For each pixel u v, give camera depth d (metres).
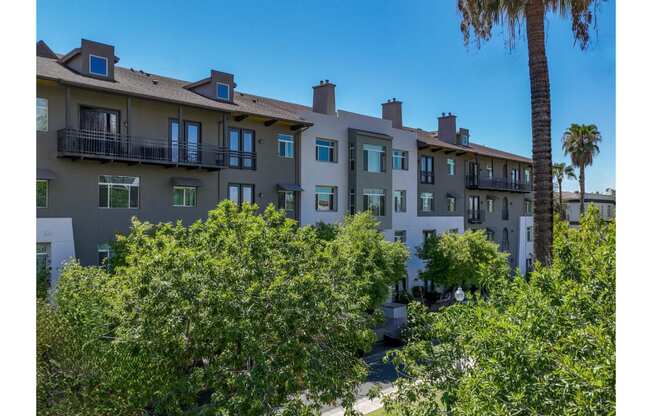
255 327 9.81
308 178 28.83
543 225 13.65
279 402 9.99
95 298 11.69
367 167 31.38
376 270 21.69
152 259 10.39
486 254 29.94
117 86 21.22
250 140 26.59
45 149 19.64
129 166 22.00
